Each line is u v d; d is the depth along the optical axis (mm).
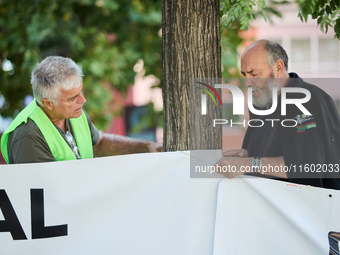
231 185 6168
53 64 6434
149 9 20266
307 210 6012
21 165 6074
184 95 6543
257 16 15109
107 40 20656
